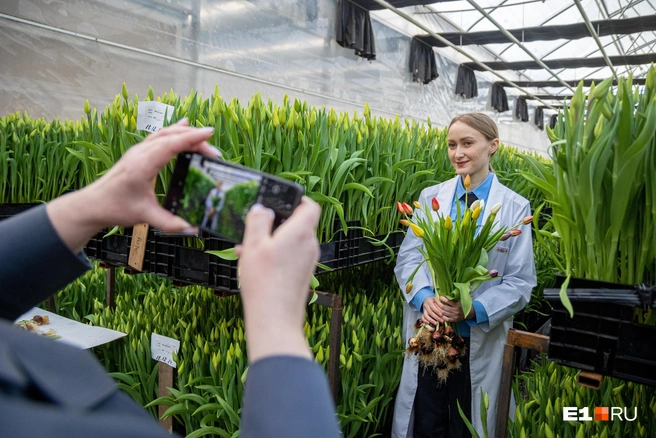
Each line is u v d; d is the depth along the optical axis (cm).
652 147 94
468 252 158
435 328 170
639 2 973
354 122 205
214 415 160
